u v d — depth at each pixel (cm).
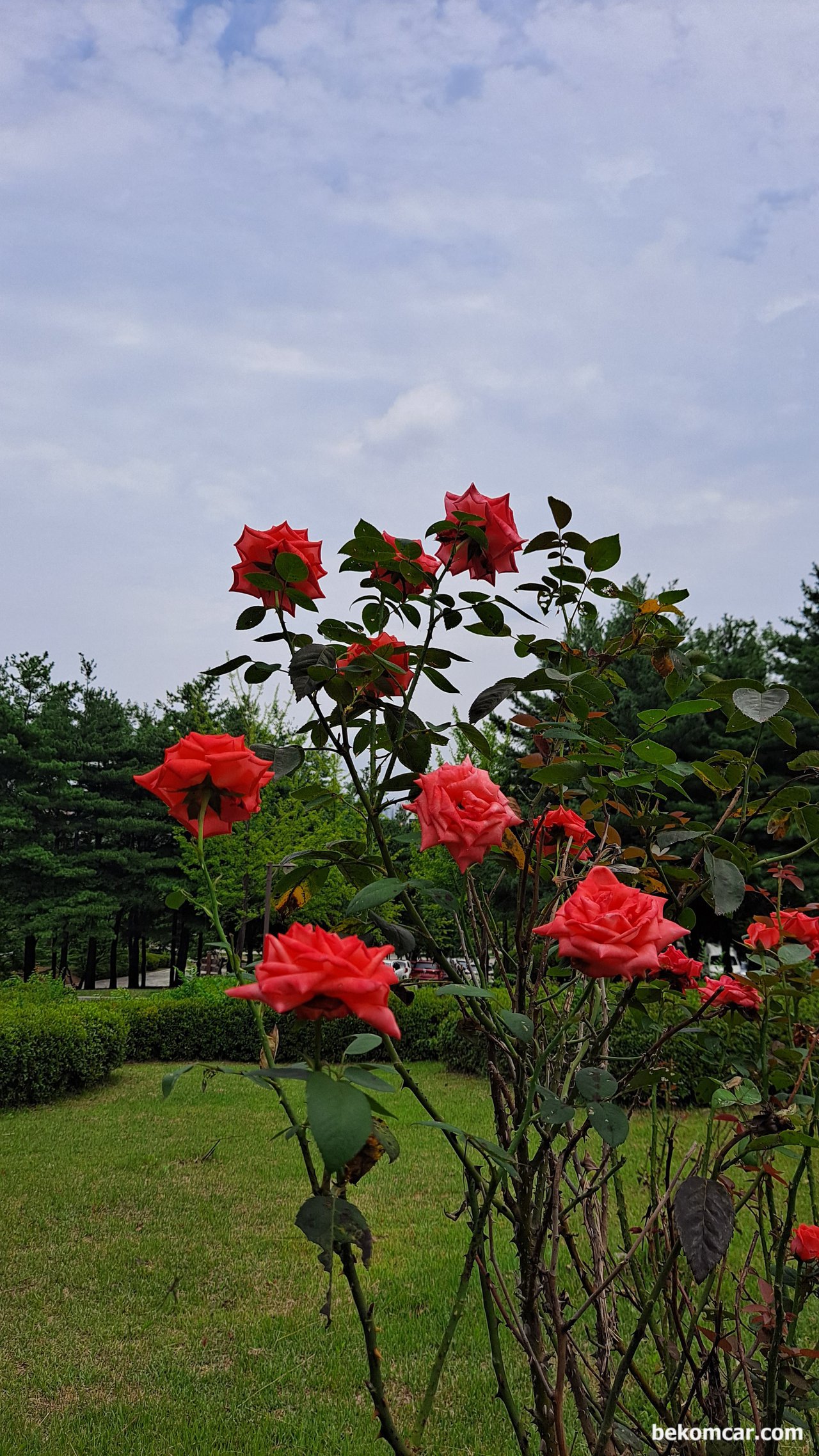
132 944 2823
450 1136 115
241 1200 554
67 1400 323
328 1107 76
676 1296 160
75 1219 522
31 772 2408
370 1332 90
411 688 139
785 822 152
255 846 1338
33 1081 845
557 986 181
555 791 166
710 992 157
